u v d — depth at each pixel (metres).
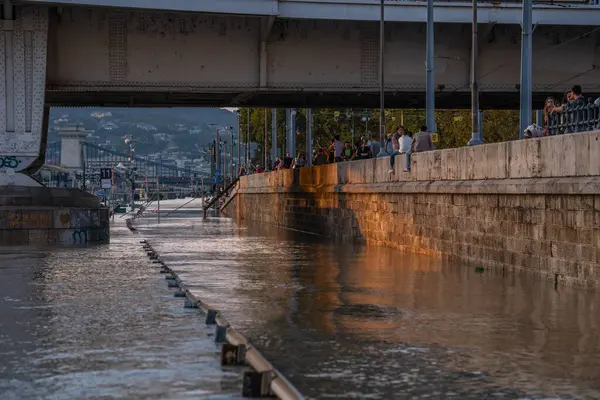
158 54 50.25
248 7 47.91
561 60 53.78
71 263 32.72
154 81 50.31
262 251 42.91
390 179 43.75
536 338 16.16
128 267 30.84
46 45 47.25
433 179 36.97
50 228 47.50
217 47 50.78
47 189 48.47
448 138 102.50
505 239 29.23
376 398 11.38
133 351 13.96
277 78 51.66
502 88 53.75
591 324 17.84
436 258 36.47
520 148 27.75
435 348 15.11
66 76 49.50
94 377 12.00
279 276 29.02
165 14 49.91
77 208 48.09
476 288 24.61
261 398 10.81
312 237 58.38
